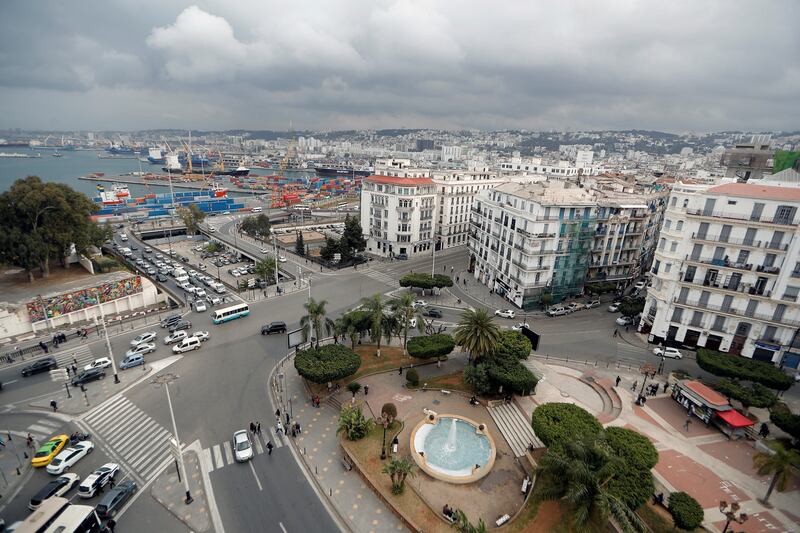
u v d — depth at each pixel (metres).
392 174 135.38
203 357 67.12
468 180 150.88
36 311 73.44
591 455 35.75
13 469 43.97
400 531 37.56
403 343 73.12
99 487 40.84
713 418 50.69
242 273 112.62
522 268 87.62
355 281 105.75
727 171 121.19
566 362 67.31
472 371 56.59
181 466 40.56
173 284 101.38
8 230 81.94
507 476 43.72
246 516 38.81
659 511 38.34
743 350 68.44
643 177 171.25
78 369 62.50
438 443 48.47
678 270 71.31
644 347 74.00
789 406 56.91
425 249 137.62
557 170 194.88
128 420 51.88
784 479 37.09
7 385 58.31
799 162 100.94
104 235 106.19
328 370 54.75
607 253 97.06
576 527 32.91
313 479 43.44
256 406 55.16
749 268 65.50
